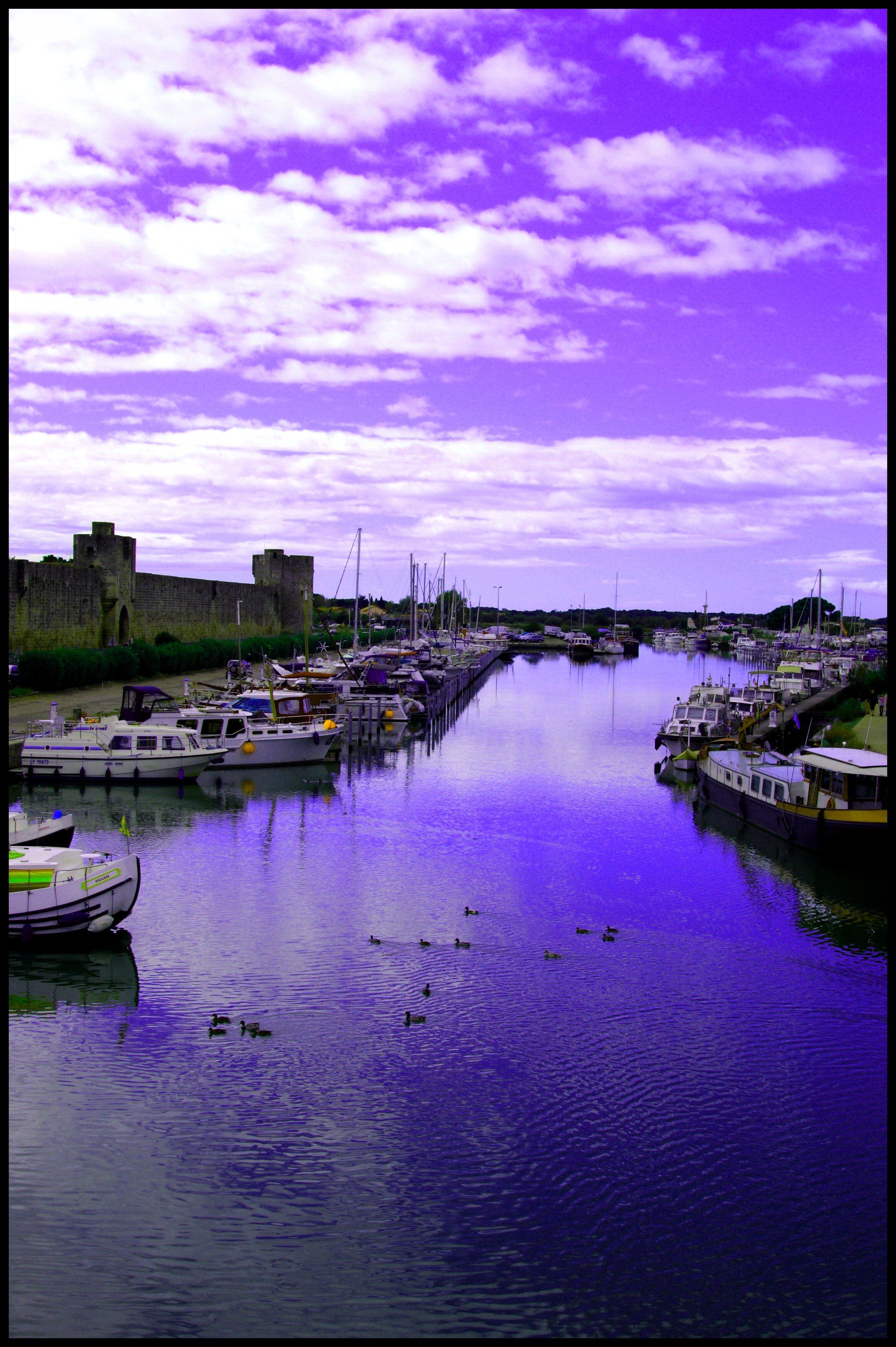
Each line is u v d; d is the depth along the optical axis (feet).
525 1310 42.75
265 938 82.89
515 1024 67.92
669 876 104.83
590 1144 54.03
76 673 213.66
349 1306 42.16
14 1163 50.80
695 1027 68.33
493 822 129.49
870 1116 57.57
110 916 78.84
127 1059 61.72
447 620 591.37
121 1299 42.14
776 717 211.82
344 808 136.15
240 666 241.35
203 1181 49.98
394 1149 53.11
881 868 107.65
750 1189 50.72
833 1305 43.42
